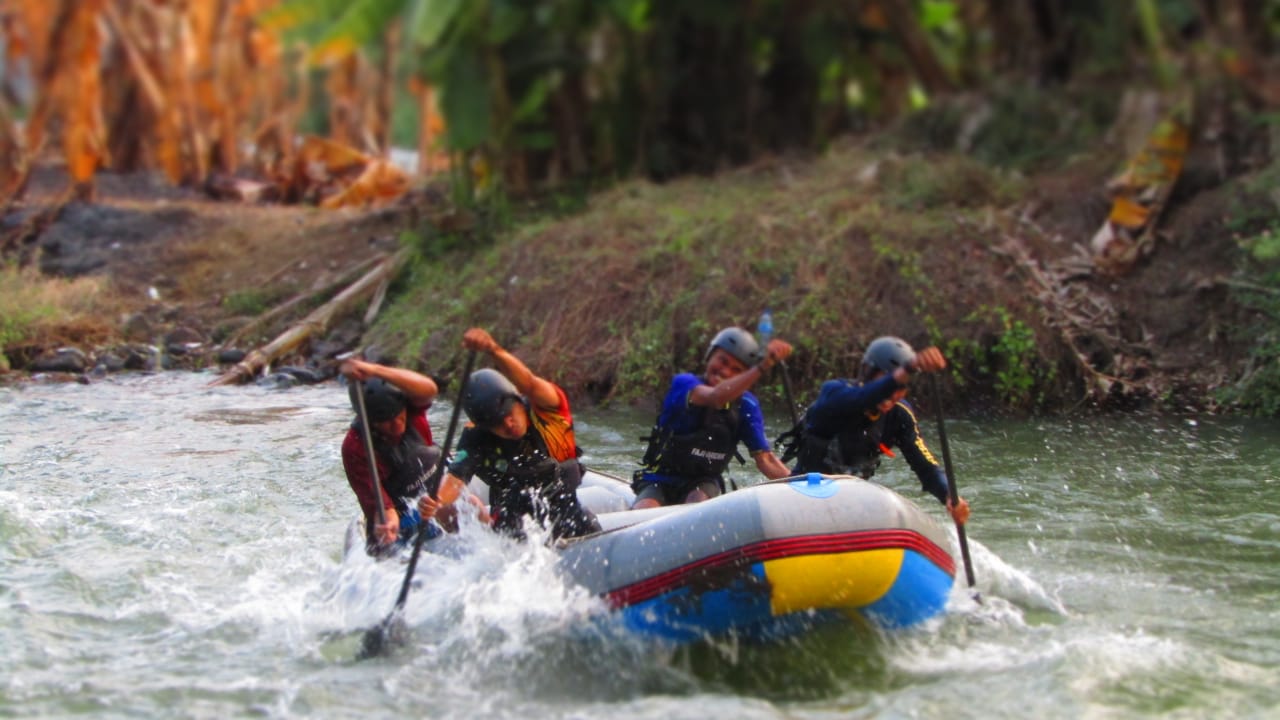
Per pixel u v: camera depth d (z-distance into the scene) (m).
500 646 7.00
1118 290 14.17
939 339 13.34
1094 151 16.77
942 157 17.23
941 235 14.52
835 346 13.38
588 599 6.95
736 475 10.73
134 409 13.31
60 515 9.59
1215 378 13.15
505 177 18.81
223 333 16.33
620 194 17.47
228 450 11.64
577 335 14.33
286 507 9.93
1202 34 20.42
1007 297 13.63
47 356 15.35
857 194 16.02
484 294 15.31
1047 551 8.67
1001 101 18.20
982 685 6.50
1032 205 15.48
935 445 11.67
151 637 7.31
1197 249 14.38
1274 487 10.07
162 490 10.34
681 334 13.98
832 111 22.03
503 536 7.37
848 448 7.83
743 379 7.52
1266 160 15.27
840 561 6.73
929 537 7.11
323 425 12.61
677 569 6.75
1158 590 7.89
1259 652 6.93
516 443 7.28
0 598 7.86
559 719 6.20
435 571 7.44
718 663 6.84
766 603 6.70
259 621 7.55
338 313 16.16
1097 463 10.91
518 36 18.53
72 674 6.79
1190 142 15.88
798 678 6.65
